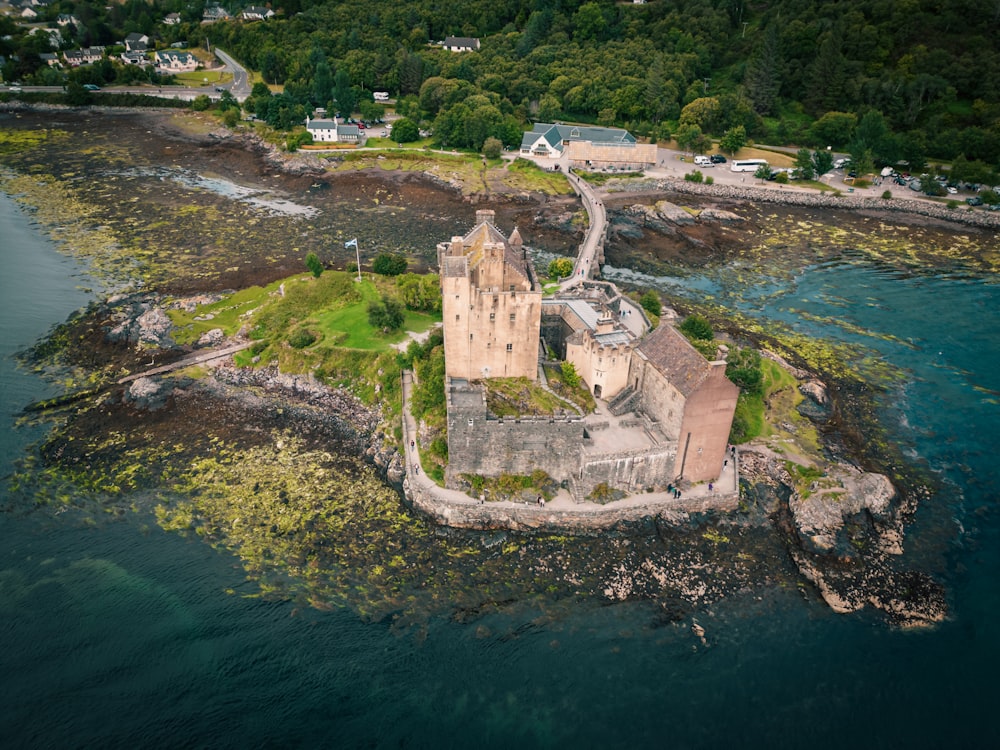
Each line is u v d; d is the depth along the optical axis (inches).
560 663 3449.8
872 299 7032.5
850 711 3265.3
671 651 3516.2
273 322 5885.8
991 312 6771.7
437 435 4589.1
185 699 3253.0
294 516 4261.8
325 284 6264.8
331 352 5438.0
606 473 4269.2
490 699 3282.5
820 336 6333.7
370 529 4188.0
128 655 3437.5
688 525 4222.4
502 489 4318.4
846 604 3772.1
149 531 4151.1
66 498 4379.9
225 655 3444.9
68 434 4911.4
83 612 3639.3
